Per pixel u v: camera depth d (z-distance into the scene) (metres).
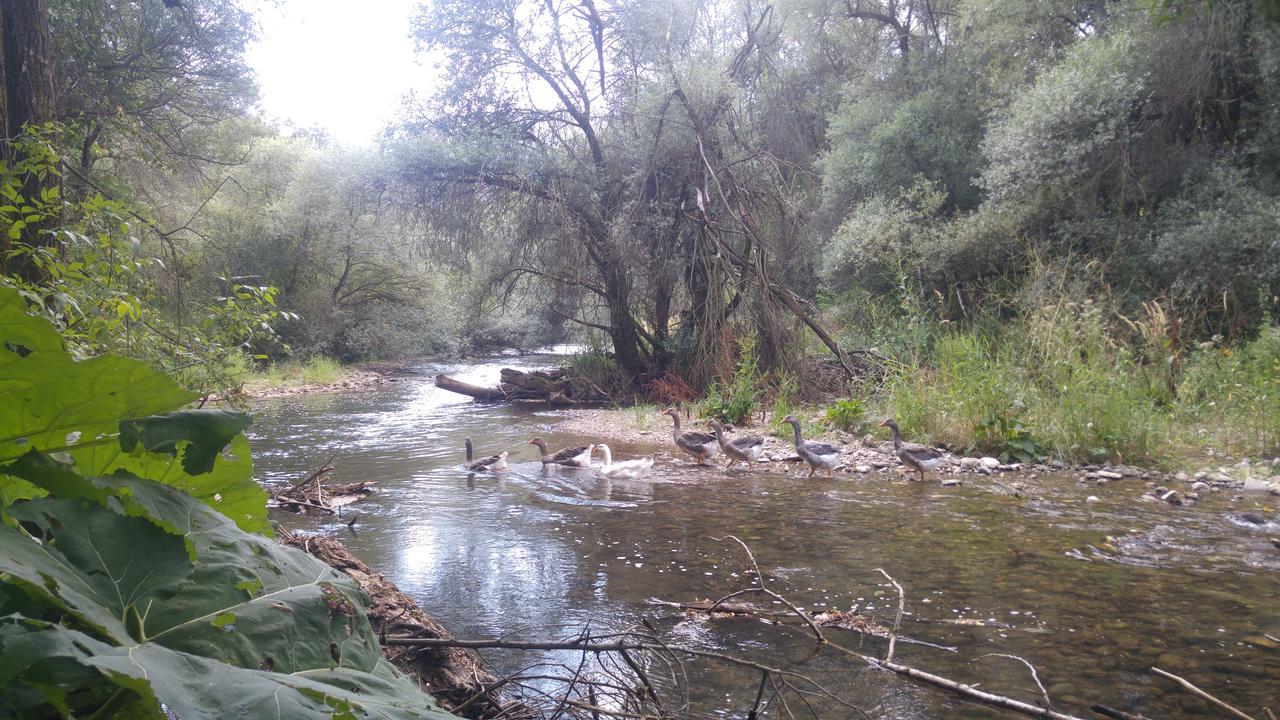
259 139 29.48
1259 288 13.24
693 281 18.97
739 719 4.08
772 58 22.61
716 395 16.11
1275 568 6.54
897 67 21.50
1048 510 8.73
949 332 15.98
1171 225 14.41
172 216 16.55
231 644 1.64
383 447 14.10
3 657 1.21
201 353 7.20
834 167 20.20
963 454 11.87
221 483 2.26
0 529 1.46
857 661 4.80
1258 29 13.41
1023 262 16.47
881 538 7.70
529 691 4.36
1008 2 18.16
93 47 12.27
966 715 4.11
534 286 21.38
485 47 19.73
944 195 17.48
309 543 5.17
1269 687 4.38
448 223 19.98
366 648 2.02
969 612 5.62
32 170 5.68
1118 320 14.38
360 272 35.22
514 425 16.95
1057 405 11.98
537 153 19.56
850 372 16.44
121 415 1.77
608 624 5.50
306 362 30.75
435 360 38.22
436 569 6.87
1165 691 4.35
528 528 8.30
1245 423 11.48
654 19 20.02
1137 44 14.86
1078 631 5.24
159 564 1.67
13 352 1.57
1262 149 14.22
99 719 1.54
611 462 11.55
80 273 5.77
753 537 7.84
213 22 13.64
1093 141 14.38
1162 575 6.40
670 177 18.64
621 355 20.91
